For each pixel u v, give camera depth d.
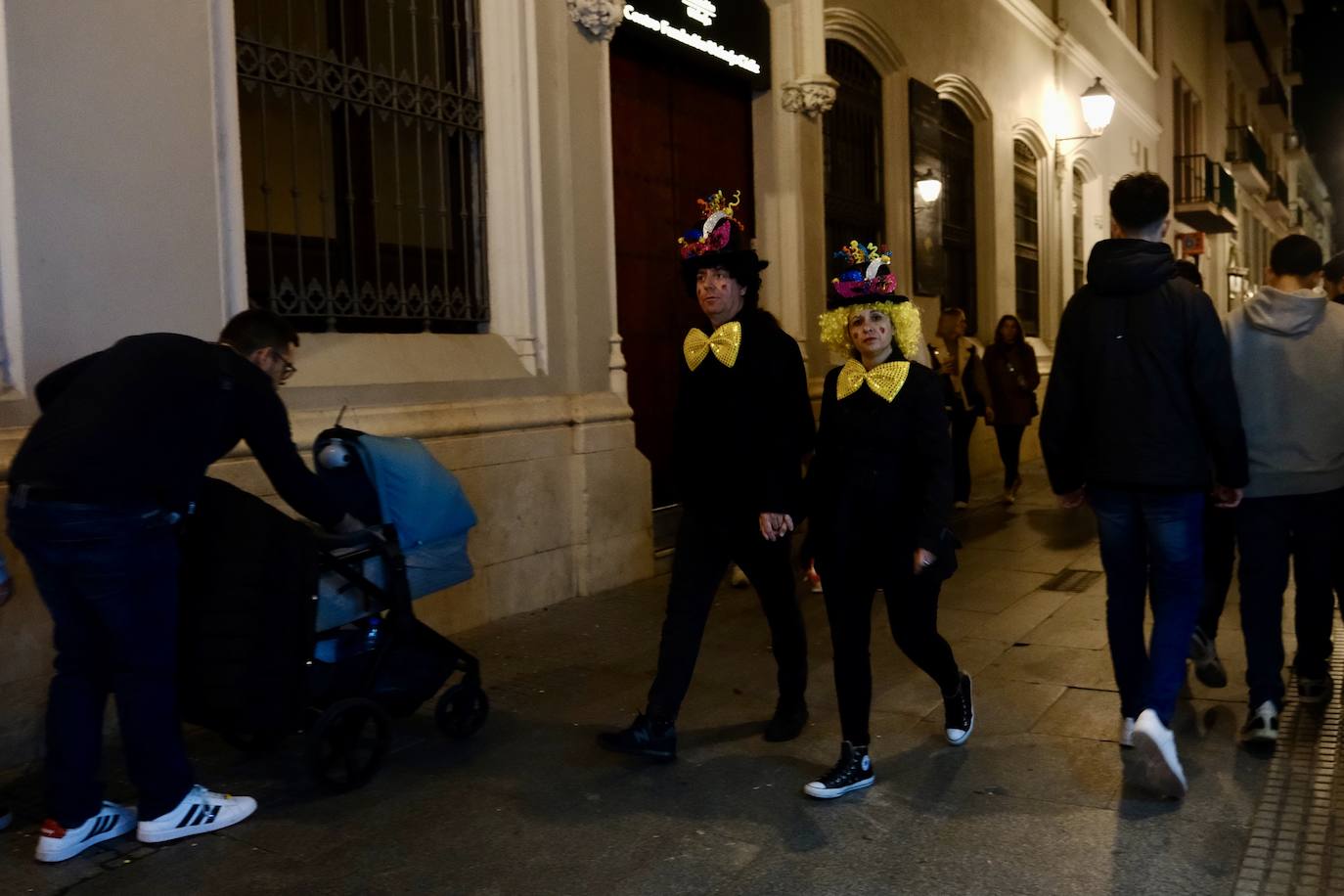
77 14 4.00
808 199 8.92
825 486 3.54
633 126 7.34
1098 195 17.17
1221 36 27.45
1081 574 6.90
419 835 3.30
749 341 3.71
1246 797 3.45
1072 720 4.20
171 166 4.32
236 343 3.37
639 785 3.66
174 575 3.16
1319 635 4.20
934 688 4.63
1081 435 3.70
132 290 4.19
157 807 3.22
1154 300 3.48
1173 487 3.46
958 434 9.53
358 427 5.00
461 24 6.04
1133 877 2.96
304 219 5.26
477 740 4.10
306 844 3.25
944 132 12.31
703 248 3.78
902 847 3.18
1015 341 9.79
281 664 3.29
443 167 5.95
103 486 2.95
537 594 6.05
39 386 3.25
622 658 5.16
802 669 4.06
